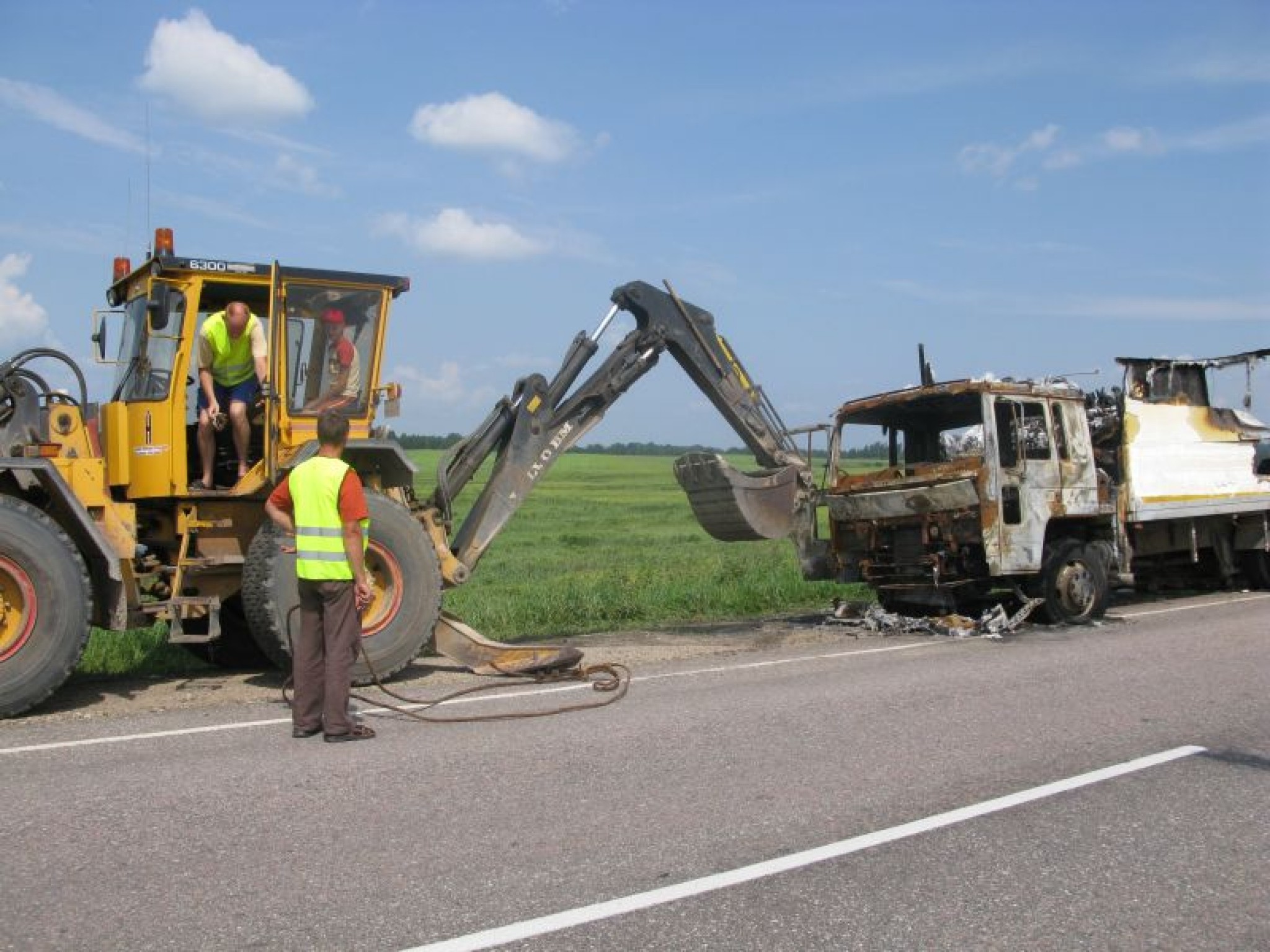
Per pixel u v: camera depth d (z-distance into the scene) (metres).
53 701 8.23
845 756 6.17
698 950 3.68
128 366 8.89
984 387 11.45
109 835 4.80
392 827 4.90
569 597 14.17
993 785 5.59
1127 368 13.78
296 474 6.79
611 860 4.49
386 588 8.81
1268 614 12.66
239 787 5.56
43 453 8.30
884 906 4.06
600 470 78.81
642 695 8.03
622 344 11.13
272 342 8.84
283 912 3.97
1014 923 3.92
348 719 6.65
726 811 5.15
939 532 11.77
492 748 6.37
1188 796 5.43
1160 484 13.66
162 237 8.73
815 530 12.56
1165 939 3.82
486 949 3.67
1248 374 14.95
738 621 13.24
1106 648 10.14
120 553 8.50
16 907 4.02
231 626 9.95
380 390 9.61
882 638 11.43
